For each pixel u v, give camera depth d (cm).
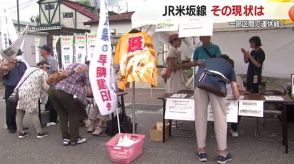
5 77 702
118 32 1894
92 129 696
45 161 538
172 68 685
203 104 511
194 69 750
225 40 987
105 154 564
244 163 507
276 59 956
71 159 544
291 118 734
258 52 762
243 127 721
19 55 712
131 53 590
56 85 593
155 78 583
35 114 659
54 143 632
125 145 514
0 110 1030
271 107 618
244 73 975
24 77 657
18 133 694
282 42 946
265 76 967
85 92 617
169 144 609
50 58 746
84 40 1191
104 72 590
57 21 3388
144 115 883
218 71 492
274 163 505
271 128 709
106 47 591
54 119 777
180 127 722
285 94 618
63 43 1239
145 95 1316
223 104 502
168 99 598
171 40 693
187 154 554
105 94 594
